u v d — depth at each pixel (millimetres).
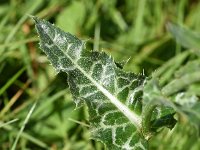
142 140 216
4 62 399
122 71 218
